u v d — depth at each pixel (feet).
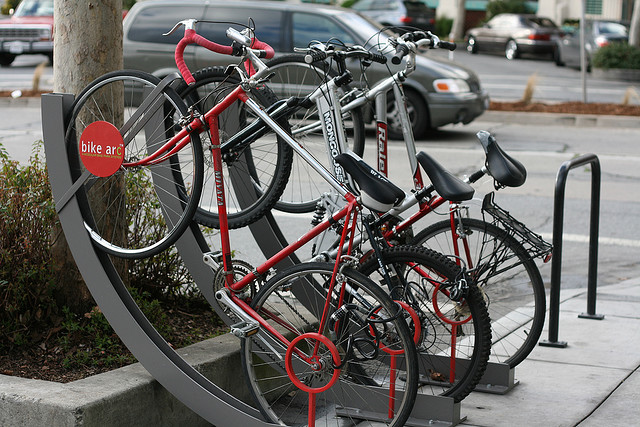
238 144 14.07
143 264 16.22
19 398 11.53
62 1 14.55
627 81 77.46
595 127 50.49
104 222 14.90
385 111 14.99
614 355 16.87
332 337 12.12
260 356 12.62
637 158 39.86
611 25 86.28
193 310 16.71
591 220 18.89
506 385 14.85
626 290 21.65
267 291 12.38
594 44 84.07
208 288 13.67
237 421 12.30
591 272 19.08
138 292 16.03
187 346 14.11
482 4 127.54
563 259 24.76
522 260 14.76
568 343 17.57
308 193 28.02
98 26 14.57
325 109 13.48
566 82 74.74
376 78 40.98
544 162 38.52
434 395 13.02
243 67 14.32
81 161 13.50
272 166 15.85
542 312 14.85
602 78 78.59
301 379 12.30
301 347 12.67
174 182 14.08
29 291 14.21
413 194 13.47
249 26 13.15
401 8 97.19
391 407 12.76
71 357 13.78
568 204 30.66
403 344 11.62
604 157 39.99
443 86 42.50
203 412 12.42
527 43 96.48
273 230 14.64
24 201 14.73
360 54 13.46
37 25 75.25
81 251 13.16
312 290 13.52
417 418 12.95
